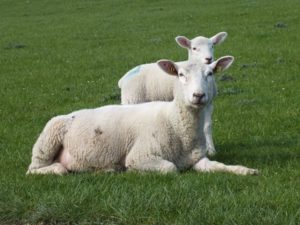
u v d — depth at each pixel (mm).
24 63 28156
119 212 7859
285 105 16703
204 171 10297
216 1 46938
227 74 22141
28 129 15383
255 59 25047
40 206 8148
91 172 10961
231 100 17984
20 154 12297
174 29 35781
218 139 13406
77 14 47500
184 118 10586
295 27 32594
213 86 11688
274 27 33000
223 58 10844
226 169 10188
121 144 10867
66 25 41500
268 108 16531
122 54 28938
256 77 21578
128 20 41344
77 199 8320
